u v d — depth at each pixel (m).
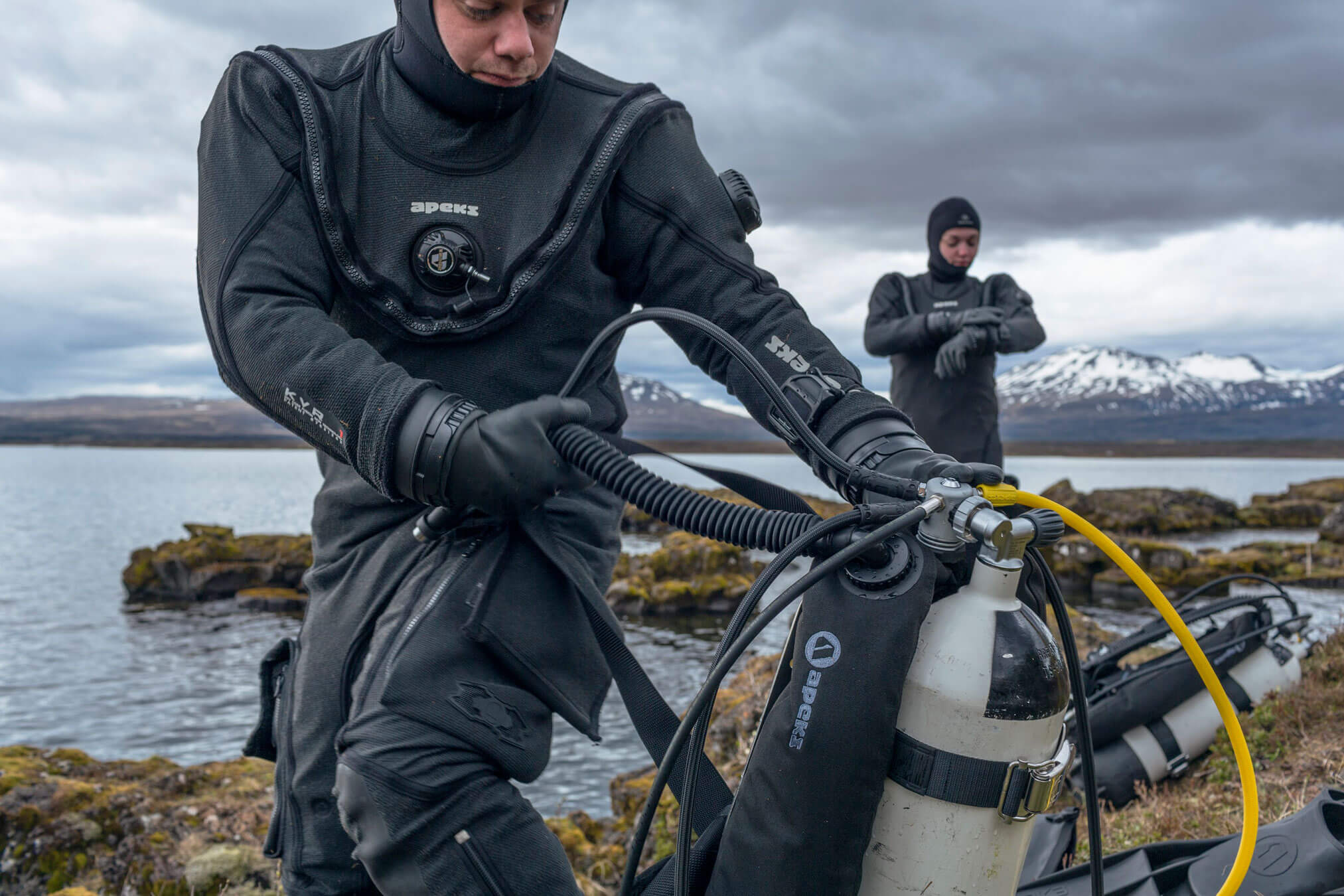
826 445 1.50
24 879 4.07
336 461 1.75
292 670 1.72
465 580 1.51
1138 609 21.64
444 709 1.41
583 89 1.65
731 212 1.69
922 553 1.23
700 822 1.48
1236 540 40.81
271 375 1.40
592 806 9.92
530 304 1.56
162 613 28.56
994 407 6.04
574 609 1.60
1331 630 5.07
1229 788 3.66
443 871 1.37
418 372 1.59
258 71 1.55
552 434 1.42
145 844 4.18
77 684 19.61
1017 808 1.21
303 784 1.62
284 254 1.48
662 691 17.16
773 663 6.23
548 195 1.57
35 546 53.28
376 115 1.55
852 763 1.17
